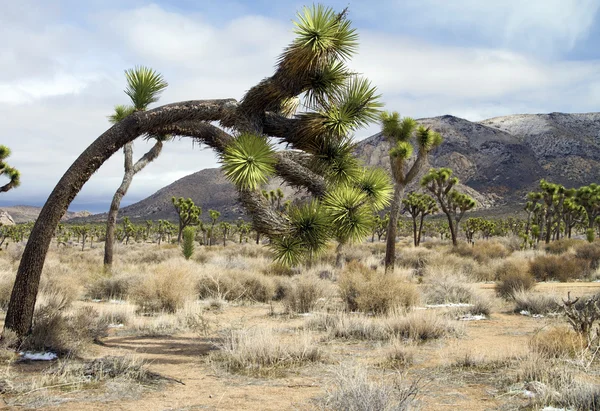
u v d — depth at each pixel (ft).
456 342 28.73
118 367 21.75
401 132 64.28
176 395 18.79
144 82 26.61
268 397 18.48
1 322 33.94
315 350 24.82
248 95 24.43
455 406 17.16
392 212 65.77
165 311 41.73
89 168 25.36
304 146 25.68
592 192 155.84
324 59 23.53
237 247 145.28
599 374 20.12
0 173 72.13
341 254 75.56
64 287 45.27
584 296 42.70
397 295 41.45
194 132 25.23
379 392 15.74
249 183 21.93
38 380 19.84
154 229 306.96
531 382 18.93
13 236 202.39
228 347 25.75
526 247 133.18
